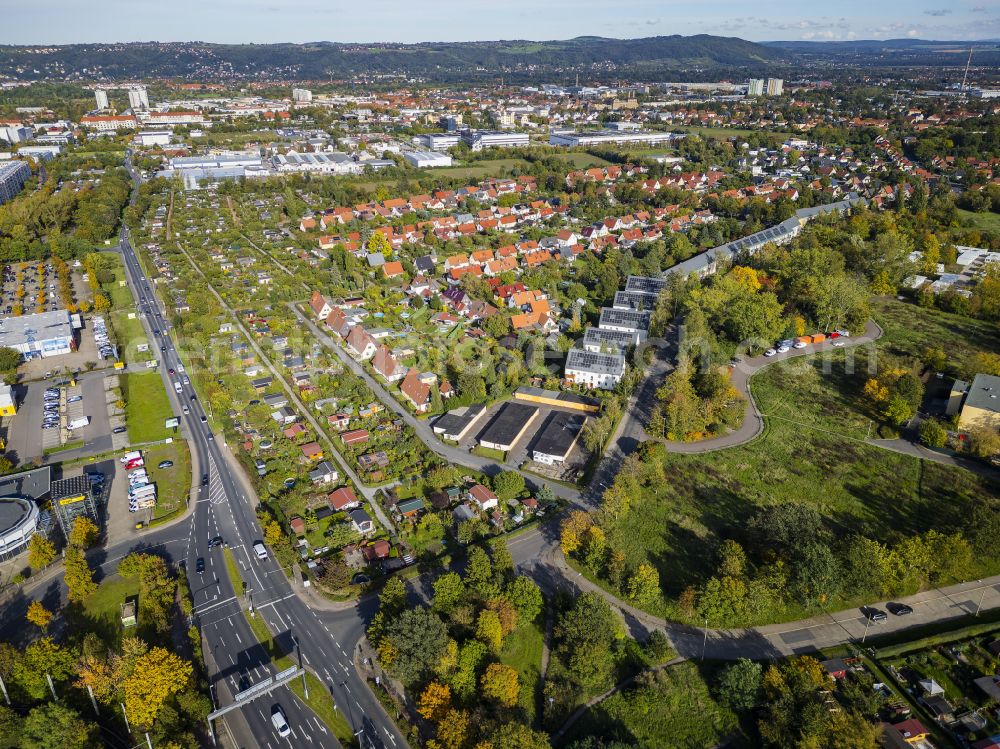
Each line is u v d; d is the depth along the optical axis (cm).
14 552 12950
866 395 18475
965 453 15875
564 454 15825
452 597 11206
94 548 13238
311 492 14838
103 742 9362
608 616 10988
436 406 17888
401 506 14188
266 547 13250
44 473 15112
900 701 10000
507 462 16025
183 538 13575
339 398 18362
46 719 9050
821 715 9288
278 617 11694
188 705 9644
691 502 14500
